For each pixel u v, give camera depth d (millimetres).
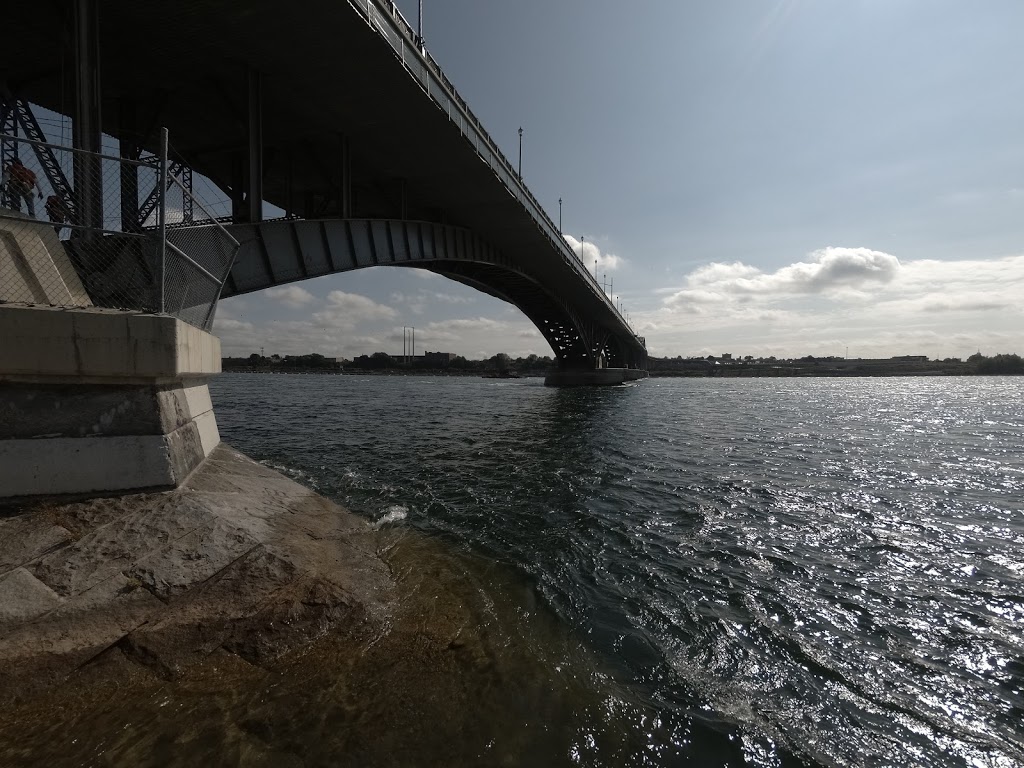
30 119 10055
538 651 5102
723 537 9555
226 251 10000
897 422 33875
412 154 21844
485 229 33688
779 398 61344
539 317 67188
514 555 8070
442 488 12781
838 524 10570
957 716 4473
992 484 14836
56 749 3350
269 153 20516
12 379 5270
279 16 12914
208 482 6922
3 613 4027
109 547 4969
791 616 6332
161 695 3898
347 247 20016
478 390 74000
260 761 3381
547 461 17609
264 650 4473
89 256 7188
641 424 30453
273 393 59781
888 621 6258
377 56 14672
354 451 18438
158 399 6188
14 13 11672
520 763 3576
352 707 3971
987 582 7574
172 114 17516
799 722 4309
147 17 12758
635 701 4438
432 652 4824
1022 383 129250
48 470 5383
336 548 6742
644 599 6672
